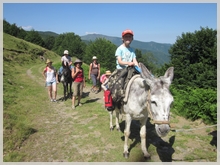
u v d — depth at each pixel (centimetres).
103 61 4994
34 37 7519
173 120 668
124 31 433
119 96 408
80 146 480
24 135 522
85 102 918
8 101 809
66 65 967
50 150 462
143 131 428
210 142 500
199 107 674
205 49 1625
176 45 1764
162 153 448
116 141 500
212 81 1399
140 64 333
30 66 2992
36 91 1127
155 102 293
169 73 323
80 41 8581
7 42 3828
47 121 655
